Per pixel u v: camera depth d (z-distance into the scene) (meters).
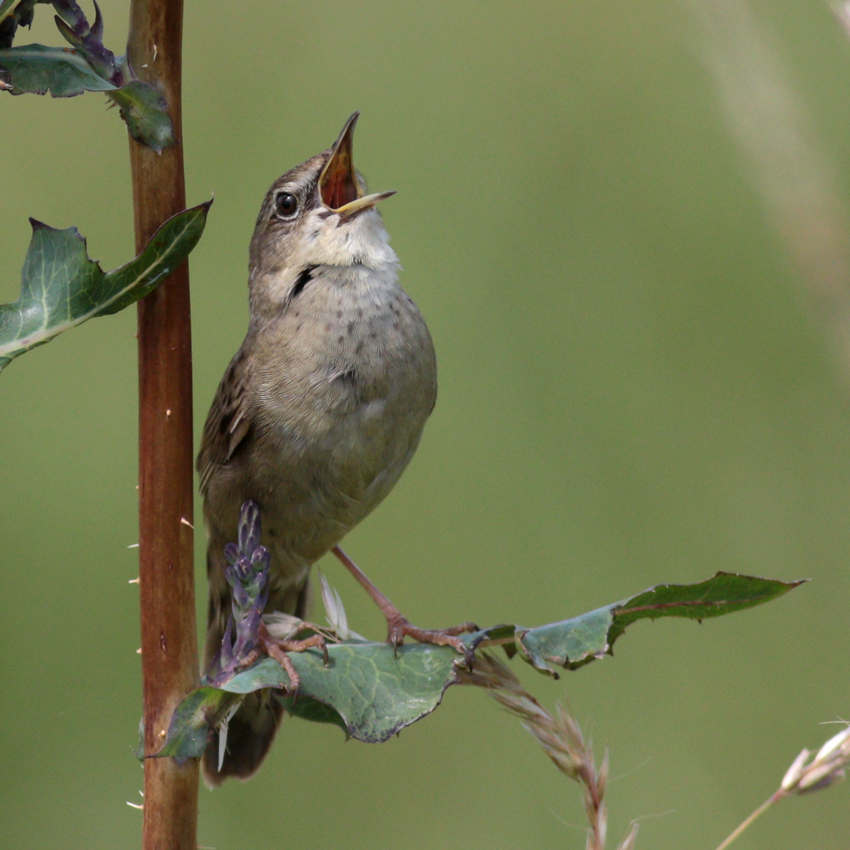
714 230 11.20
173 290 4.09
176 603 4.05
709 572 10.55
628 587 10.49
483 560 10.60
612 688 9.92
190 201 11.34
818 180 5.72
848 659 10.00
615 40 11.73
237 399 7.09
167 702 4.04
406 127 11.73
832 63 10.02
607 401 11.04
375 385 6.95
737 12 5.88
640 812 9.52
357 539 10.68
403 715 4.44
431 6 12.00
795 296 10.77
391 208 11.54
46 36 10.00
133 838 9.42
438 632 6.73
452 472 10.85
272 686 4.17
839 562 10.33
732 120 5.85
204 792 9.48
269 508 7.17
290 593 7.87
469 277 11.32
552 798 9.60
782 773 9.60
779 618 10.17
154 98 3.91
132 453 10.76
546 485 10.80
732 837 4.05
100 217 11.19
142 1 3.87
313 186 7.46
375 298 7.06
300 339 6.99
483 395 11.05
